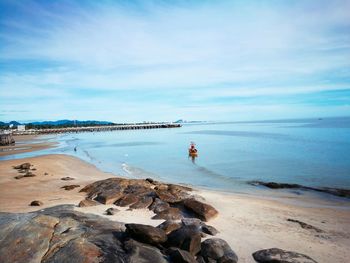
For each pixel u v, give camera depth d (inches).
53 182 855.7
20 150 2091.5
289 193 786.2
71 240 324.2
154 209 543.5
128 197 601.9
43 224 346.6
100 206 578.6
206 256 348.5
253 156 1528.1
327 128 4106.8
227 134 3710.6
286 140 2411.4
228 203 626.2
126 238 358.3
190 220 464.4
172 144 2474.2
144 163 1409.9
